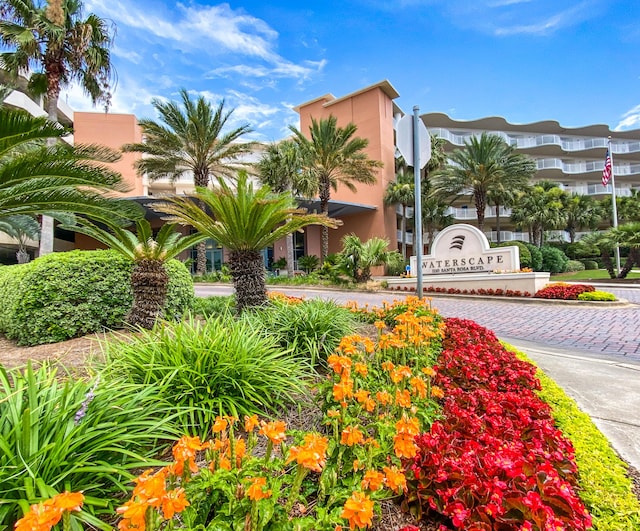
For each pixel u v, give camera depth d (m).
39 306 4.91
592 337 6.14
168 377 2.30
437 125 38.00
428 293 13.45
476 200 24.94
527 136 39.94
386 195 25.78
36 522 0.84
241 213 5.00
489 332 4.77
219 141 17.45
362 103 26.38
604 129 39.72
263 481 1.16
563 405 2.74
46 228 11.73
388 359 2.88
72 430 1.61
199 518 1.26
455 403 2.40
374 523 1.45
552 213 28.95
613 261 26.77
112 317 5.41
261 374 2.55
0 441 1.45
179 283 6.19
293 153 17.88
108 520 1.49
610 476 1.82
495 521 1.27
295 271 25.70
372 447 1.59
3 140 3.29
